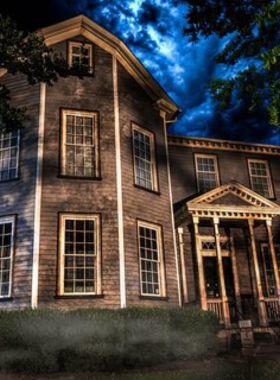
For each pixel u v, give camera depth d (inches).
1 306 471.2
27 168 526.0
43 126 543.2
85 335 380.8
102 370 375.2
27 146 537.3
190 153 739.4
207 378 317.7
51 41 602.5
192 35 277.3
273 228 724.7
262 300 575.8
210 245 679.1
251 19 253.8
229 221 644.7
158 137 658.8
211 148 757.9
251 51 254.7
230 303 638.5
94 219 524.1
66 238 506.3
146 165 620.4
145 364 396.5
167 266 576.7
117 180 552.7
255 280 597.6
